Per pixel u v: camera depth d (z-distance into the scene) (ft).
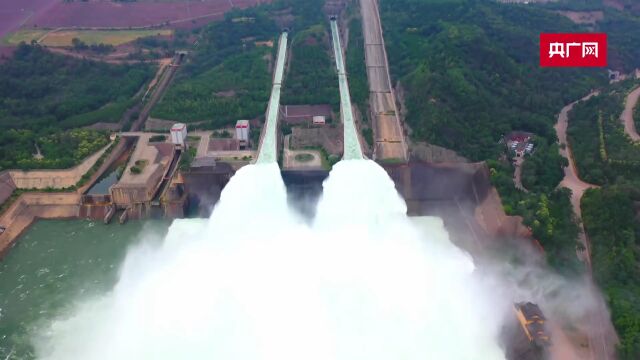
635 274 363.97
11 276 428.56
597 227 411.75
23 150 560.20
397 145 568.41
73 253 458.91
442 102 567.59
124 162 579.89
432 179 526.16
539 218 429.38
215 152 569.64
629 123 546.26
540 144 536.42
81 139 586.04
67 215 512.22
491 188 481.87
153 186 528.22
